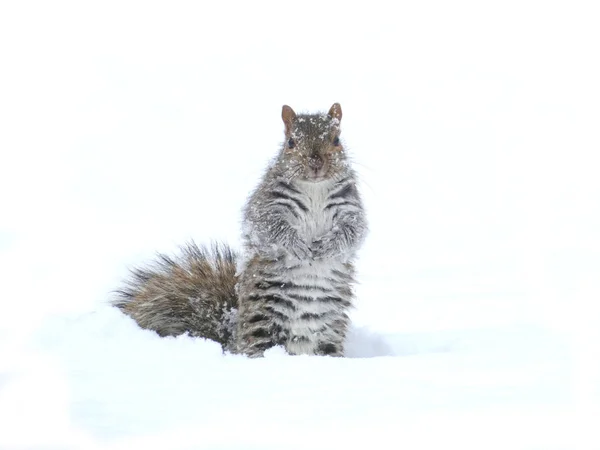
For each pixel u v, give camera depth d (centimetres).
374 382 1118
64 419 985
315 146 1500
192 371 1175
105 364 1214
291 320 1520
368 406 1020
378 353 1597
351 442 911
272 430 944
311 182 1504
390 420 973
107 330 1424
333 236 1509
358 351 1614
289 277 1511
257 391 1080
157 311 1634
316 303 1522
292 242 1495
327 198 1531
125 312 1677
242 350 1537
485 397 1050
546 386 1092
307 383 1113
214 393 1073
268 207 1511
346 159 1541
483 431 941
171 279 1662
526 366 1190
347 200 1531
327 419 976
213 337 1638
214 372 1171
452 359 1231
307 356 1276
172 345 1323
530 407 1014
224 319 1634
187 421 972
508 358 1238
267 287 1514
